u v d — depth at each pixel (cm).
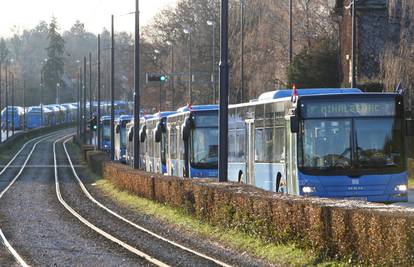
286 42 8906
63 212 4206
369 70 7950
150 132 6912
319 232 2141
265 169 3672
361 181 3158
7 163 11144
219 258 2384
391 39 7931
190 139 4784
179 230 3184
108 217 3881
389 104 3191
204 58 13550
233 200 2817
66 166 10281
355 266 1952
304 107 3186
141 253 2530
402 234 1741
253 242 2530
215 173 4741
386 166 3167
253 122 3875
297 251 2248
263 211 2525
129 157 8475
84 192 5803
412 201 4131
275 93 3691
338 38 8731
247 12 9506
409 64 5931
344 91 3462
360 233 1930
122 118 9675
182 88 14000
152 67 15400
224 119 3384
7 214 4147
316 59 8450
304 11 9250
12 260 2497
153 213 3888
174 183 3728
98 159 7881
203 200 3175
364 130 3184
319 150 3180
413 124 3162
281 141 3431
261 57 8881
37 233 3266
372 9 7969
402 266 1741
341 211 2034
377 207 2078
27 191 6003
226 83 3362
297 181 3198
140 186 4675
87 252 2634
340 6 8438
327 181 3158
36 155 13100
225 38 3344
